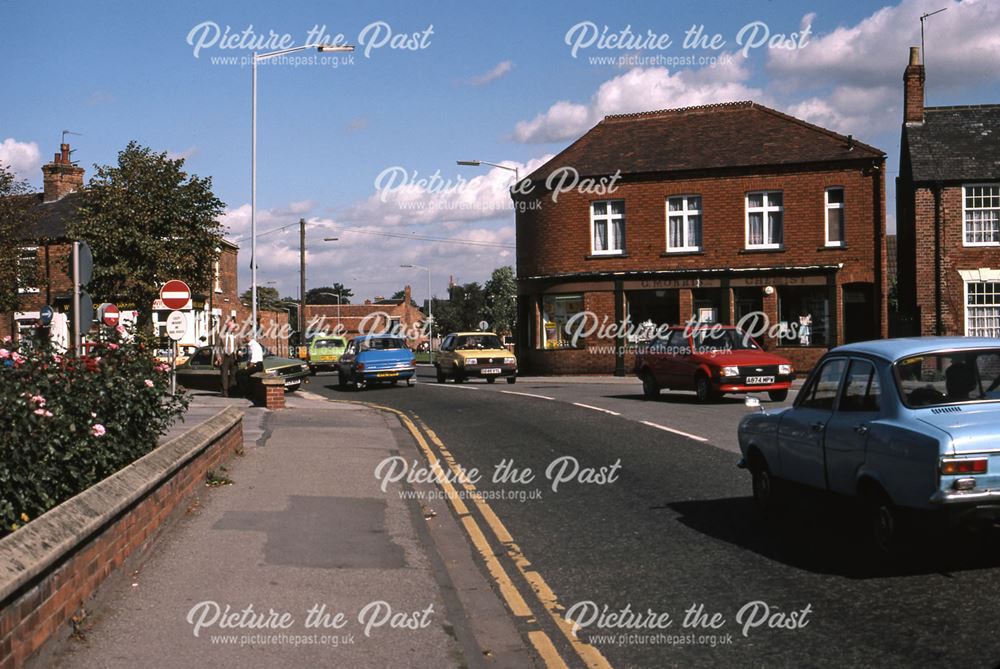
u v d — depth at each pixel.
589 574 7.00
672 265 35.97
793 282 34.28
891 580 6.42
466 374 31.97
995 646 5.07
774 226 34.97
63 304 40.69
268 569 6.83
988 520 6.12
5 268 31.02
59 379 7.25
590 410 18.80
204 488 9.94
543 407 19.80
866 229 33.62
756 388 20.36
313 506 9.20
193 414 16.97
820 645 5.26
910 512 6.42
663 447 13.26
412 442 15.38
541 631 5.74
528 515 9.27
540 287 38.00
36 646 4.68
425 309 101.75
